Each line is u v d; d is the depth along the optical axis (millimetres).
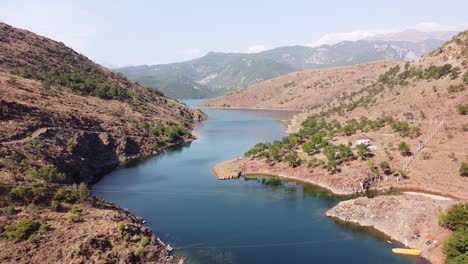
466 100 119500
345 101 192875
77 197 70875
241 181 104562
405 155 101062
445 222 60312
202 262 58062
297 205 83250
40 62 198000
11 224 56344
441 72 143750
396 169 96062
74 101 155125
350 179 93062
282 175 106938
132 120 166125
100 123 141625
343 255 59438
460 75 135125
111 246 56281
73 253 52094
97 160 120750
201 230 70125
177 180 106125
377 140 115812
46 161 89312
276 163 112750
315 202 85125
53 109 127375
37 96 137000
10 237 53344
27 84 149625
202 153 144000
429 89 139500
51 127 113250
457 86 128125
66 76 189500
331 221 73375
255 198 88812
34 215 60344
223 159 132625
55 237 55500
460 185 84875
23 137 99500
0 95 118000
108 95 192375
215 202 86312
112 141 133625
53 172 80938
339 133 132500
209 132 197500
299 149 121812
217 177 109000
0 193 64000
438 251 57031
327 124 155875
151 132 161000
